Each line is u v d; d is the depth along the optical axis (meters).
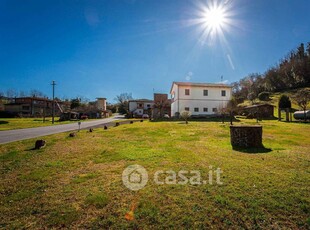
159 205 3.08
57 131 17.06
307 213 2.76
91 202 3.23
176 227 2.54
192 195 3.37
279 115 24.06
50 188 3.91
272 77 66.81
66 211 2.99
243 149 7.00
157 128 16.06
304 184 3.70
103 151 7.32
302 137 9.95
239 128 7.61
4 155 7.23
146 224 2.62
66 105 72.25
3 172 5.14
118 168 5.07
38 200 3.39
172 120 28.02
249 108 32.53
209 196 3.31
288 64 65.81
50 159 6.37
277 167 4.75
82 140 10.57
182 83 34.69
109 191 3.64
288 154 6.04
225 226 2.54
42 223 2.73
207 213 2.81
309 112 21.53
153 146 8.02
